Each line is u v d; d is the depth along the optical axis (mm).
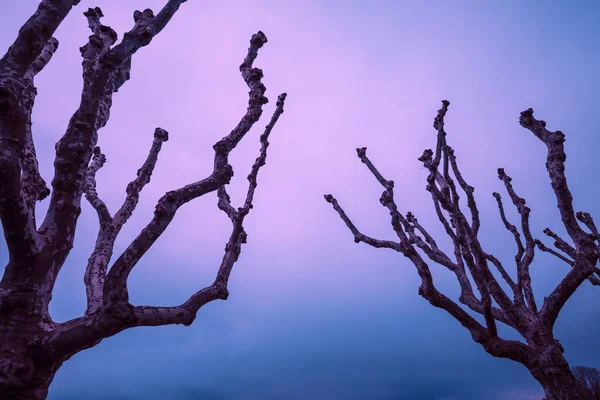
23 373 2178
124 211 3775
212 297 3289
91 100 2633
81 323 2375
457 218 4168
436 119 4500
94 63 2916
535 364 3850
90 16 3398
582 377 14711
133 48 2795
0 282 2445
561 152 4082
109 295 2340
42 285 2424
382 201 4676
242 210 3936
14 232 2277
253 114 3322
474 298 5031
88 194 4078
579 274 3939
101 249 3598
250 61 3674
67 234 2564
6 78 2152
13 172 2127
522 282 4559
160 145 4039
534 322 4062
